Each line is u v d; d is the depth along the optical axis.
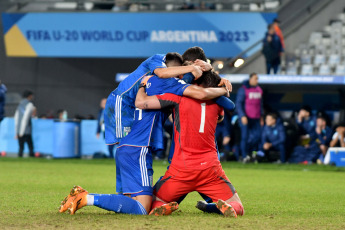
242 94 56.09
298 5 70.12
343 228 18.41
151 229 17.23
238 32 66.75
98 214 20.50
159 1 71.69
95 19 69.38
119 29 69.00
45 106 82.06
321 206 25.30
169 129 45.06
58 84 81.94
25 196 27.81
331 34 70.00
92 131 65.19
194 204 25.09
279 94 64.31
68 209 20.11
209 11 67.12
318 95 64.00
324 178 42.66
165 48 68.31
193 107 20.33
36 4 76.31
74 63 81.62
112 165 54.75
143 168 20.42
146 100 20.45
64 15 70.06
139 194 20.30
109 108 21.86
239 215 20.75
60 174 43.62
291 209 24.00
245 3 70.19
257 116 56.81
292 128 58.44
